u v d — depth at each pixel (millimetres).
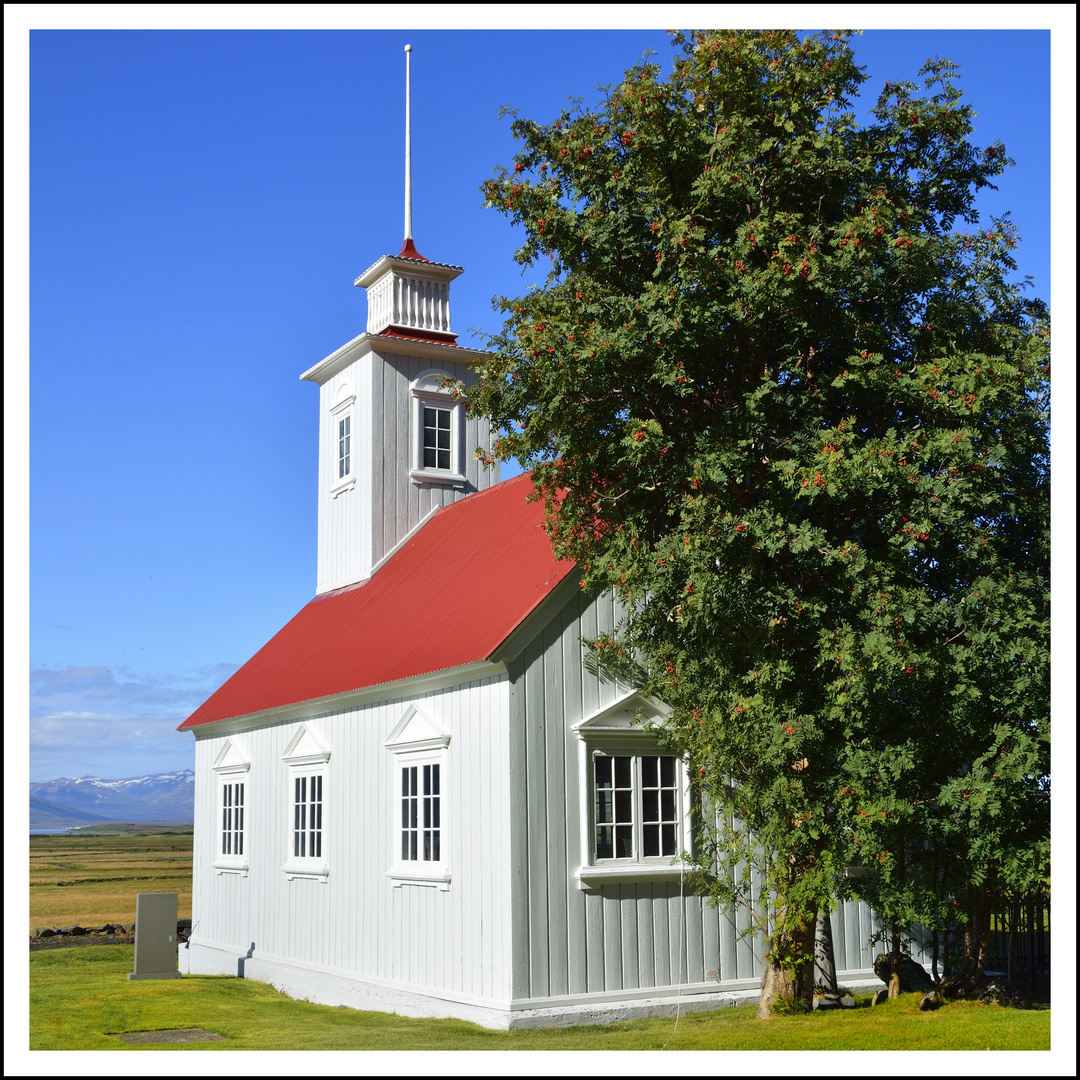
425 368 26062
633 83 13406
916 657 11688
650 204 13250
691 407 13648
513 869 14781
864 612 12000
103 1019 15938
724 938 16297
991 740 12758
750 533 12156
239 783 24312
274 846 22172
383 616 21297
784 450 13141
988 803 11922
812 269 11984
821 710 12391
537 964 14711
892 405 13320
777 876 13109
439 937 16250
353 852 19047
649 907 15766
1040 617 12977
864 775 11984
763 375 13227
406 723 17719
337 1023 15688
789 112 13102
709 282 12625
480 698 15852
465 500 24500
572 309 13383
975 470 12500
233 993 19578
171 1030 14984
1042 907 16062
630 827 15930
